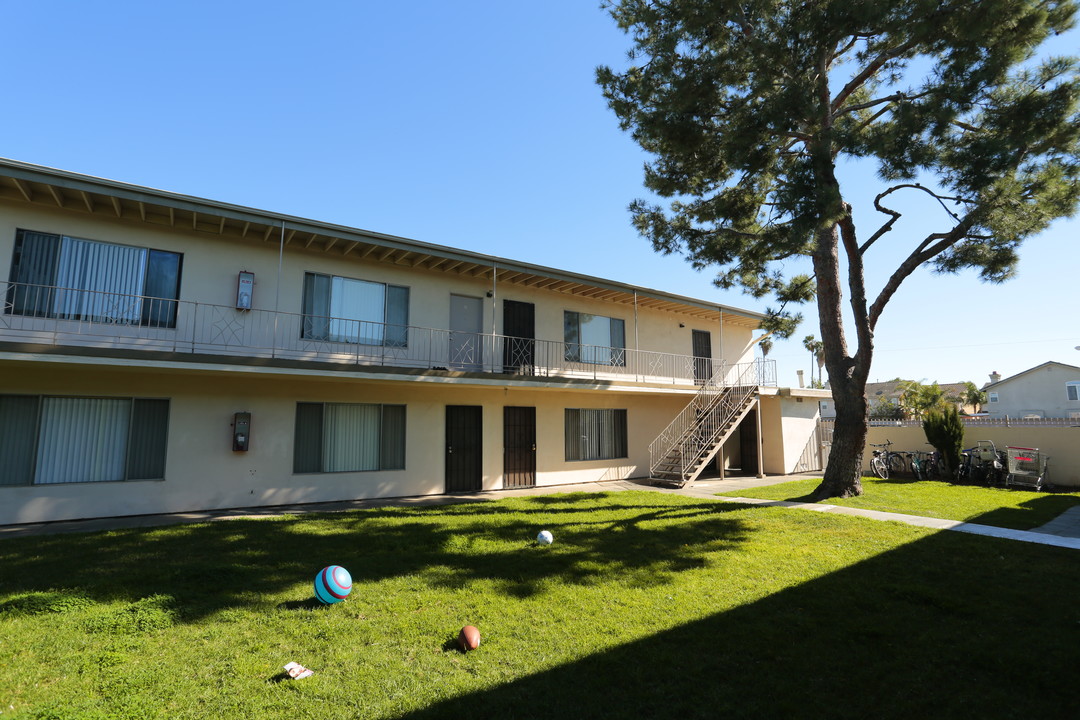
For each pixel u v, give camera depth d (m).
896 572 6.81
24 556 7.27
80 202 10.29
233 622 5.13
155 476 11.08
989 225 10.91
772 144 10.59
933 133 9.65
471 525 9.71
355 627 5.05
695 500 12.95
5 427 9.89
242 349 11.82
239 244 12.04
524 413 16.22
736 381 22.59
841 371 12.95
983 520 10.06
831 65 12.80
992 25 9.02
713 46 11.52
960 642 4.77
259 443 12.11
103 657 4.27
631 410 18.78
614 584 6.37
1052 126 9.64
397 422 14.02
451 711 3.62
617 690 3.93
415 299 14.32
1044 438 15.52
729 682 4.06
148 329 10.88
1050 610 5.51
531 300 16.59
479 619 5.29
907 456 17.81
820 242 13.26
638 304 19.14
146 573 6.43
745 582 6.44
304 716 3.56
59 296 10.12
